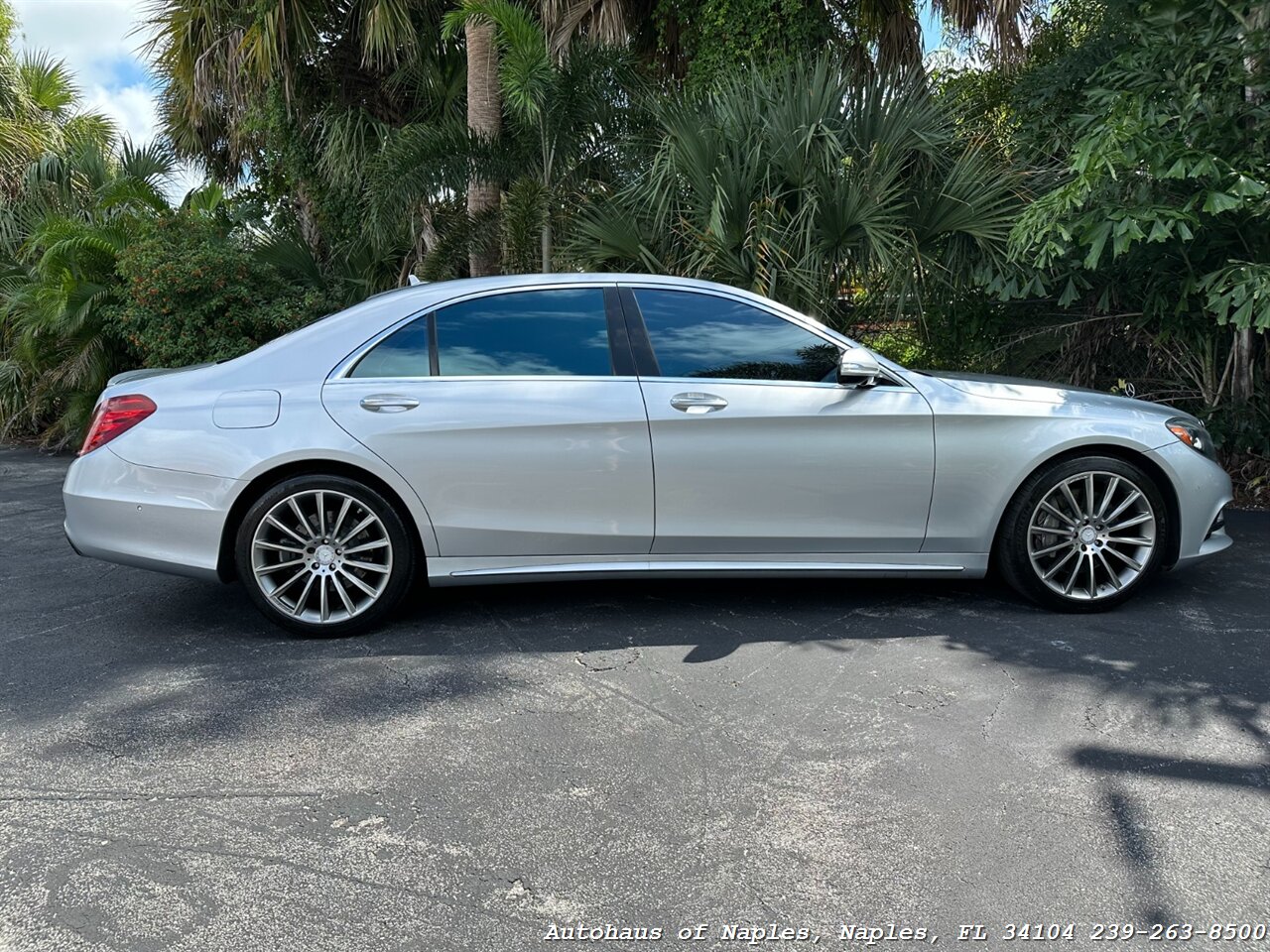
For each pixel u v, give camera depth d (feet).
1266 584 15.37
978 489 13.48
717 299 13.70
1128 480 13.62
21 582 16.01
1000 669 11.73
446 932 6.92
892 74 23.61
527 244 26.27
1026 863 7.72
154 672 11.82
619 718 10.42
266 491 12.93
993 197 21.83
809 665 11.88
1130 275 21.93
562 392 13.03
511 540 13.12
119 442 12.80
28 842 8.02
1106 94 19.25
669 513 13.20
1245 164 18.11
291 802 8.68
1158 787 8.87
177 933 6.89
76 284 30.50
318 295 32.04
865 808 8.54
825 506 13.35
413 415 12.80
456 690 11.19
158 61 41.09
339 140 35.40
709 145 22.34
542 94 25.50
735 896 7.31
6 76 49.90
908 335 24.18
